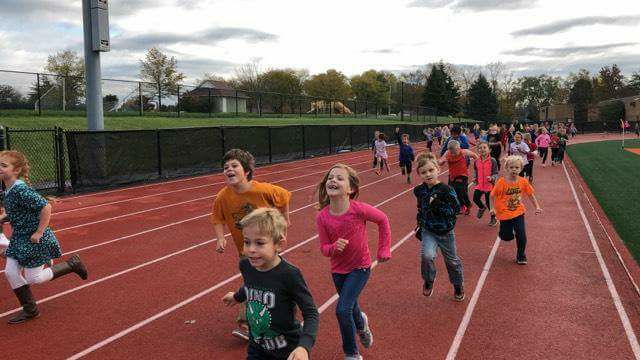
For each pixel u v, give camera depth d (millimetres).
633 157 29094
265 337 3125
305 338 2936
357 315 4297
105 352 4641
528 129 27094
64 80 25922
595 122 81875
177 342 4836
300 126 28609
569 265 7254
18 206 5230
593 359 4414
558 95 130250
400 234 9414
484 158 10359
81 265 5922
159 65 56000
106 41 16906
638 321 5215
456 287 5758
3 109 23594
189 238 9234
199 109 35312
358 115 55812
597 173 20109
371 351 4598
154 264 7535
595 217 10852
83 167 15906
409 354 4535
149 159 18281
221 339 4895
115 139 16844
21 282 5328
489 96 100125
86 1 16797
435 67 96188
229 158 4562
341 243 3895
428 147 33375
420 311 5535
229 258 7859
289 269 3072
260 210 3072
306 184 17172
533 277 6707
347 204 4148
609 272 6895
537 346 4672
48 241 5465
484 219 10641
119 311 5645
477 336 4898
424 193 5617
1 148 12742
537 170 21219
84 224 10562
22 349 4711
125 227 10234
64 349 4707
